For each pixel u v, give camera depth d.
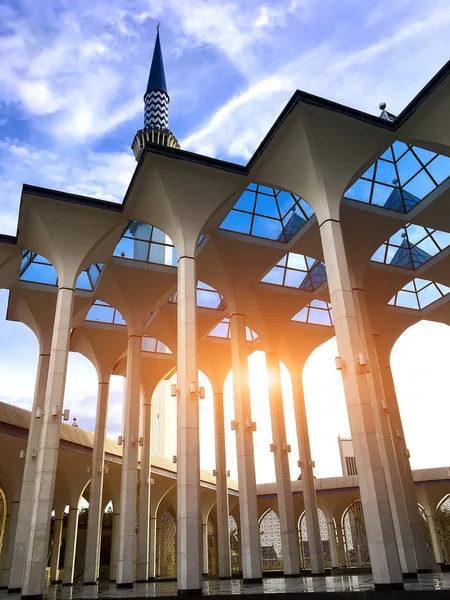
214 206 17.22
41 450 15.21
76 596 13.97
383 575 10.77
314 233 20.19
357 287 20.55
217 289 22.05
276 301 24.66
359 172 16.03
